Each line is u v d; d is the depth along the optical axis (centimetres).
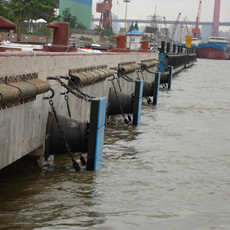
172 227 742
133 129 1756
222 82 5006
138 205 845
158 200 885
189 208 846
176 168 1167
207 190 978
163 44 4809
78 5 14175
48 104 1083
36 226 706
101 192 911
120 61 2125
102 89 1723
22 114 908
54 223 724
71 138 1073
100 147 1118
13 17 4488
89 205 826
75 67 1307
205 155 1349
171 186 994
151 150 1381
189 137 1648
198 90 3822
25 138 941
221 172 1149
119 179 1022
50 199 845
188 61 9050
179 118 2138
